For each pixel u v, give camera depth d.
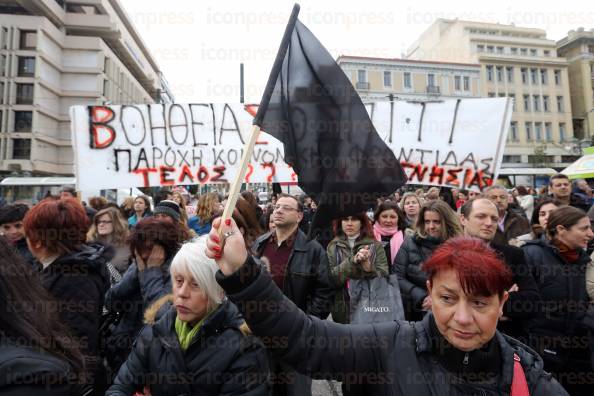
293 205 3.02
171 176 4.17
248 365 1.62
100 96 40.75
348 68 33.50
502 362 1.19
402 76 34.50
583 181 6.65
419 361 1.21
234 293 1.19
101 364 2.29
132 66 55.31
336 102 1.73
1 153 34.88
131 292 2.52
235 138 4.27
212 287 1.62
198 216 4.86
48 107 38.03
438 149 4.20
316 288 2.92
